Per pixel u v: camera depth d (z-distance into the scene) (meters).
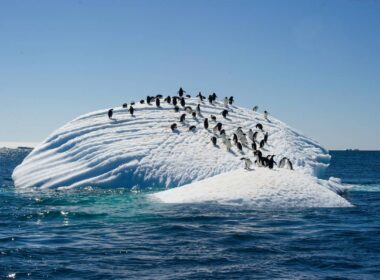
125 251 16.23
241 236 18.91
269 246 17.11
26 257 15.34
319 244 17.48
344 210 26.05
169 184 39.56
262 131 48.22
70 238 18.62
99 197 33.50
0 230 20.70
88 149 44.16
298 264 14.55
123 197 33.09
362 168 103.19
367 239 18.45
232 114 51.50
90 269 13.83
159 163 41.31
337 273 13.50
